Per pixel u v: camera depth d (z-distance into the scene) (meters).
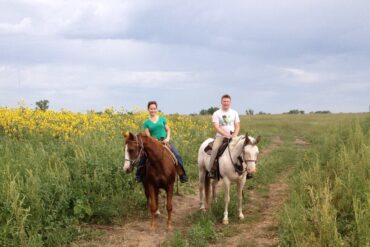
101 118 17.72
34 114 16.62
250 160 8.45
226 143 9.07
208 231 8.10
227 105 9.23
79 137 13.25
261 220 9.12
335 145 14.49
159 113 23.19
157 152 8.34
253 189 12.09
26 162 10.05
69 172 9.72
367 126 17.73
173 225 9.04
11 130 14.08
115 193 10.22
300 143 23.62
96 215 9.16
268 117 46.56
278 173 14.37
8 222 7.14
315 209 7.12
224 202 9.89
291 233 6.89
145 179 8.82
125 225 9.03
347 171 9.56
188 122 22.36
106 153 11.50
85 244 7.90
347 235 6.96
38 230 7.76
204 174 9.94
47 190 8.53
